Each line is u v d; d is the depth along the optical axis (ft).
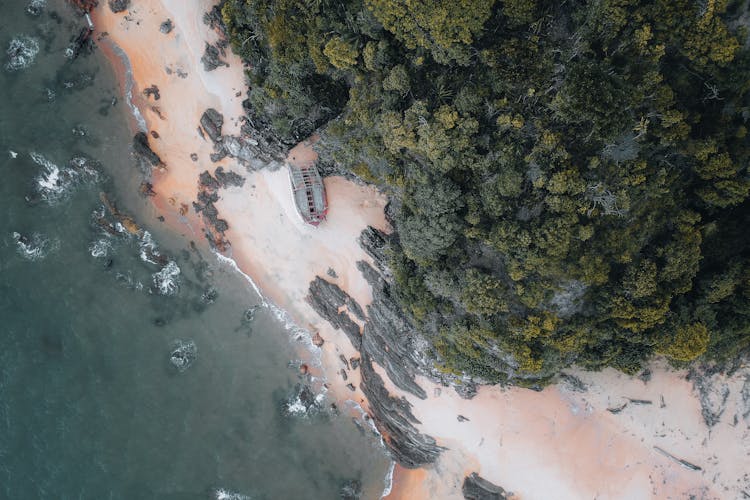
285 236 174.09
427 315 148.97
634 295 127.95
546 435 159.53
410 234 139.44
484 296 132.36
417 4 114.11
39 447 178.29
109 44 178.91
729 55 106.32
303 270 175.32
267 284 179.73
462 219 134.00
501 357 144.05
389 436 178.40
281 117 161.07
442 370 157.17
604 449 155.94
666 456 151.94
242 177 174.70
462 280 137.90
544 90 116.26
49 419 179.63
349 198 164.55
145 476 179.22
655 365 148.36
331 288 173.17
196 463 180.75
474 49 119.75
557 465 159.94
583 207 120.26
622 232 125.18
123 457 179.42
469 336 142.10
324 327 179.22
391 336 164.25
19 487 176.55
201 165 177.68
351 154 150.10
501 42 118.21
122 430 180.34
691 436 149.69
